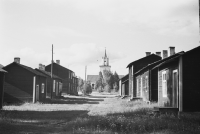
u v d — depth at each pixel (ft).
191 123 43.24
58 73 234.17
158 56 132.26
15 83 119.03
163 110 56.59
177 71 58.75
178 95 57.67
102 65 543.80
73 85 264.11
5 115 61.87
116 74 365.81
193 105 55.67
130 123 41.93
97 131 37.50
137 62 132.67
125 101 123.75
